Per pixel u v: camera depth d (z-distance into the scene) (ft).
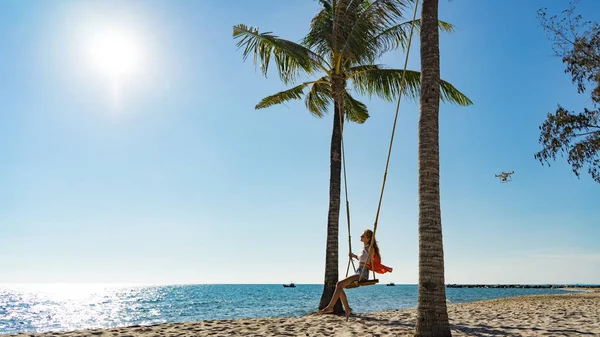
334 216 43.65
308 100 51.16
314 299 183.01
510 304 65.00
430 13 25.22
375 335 26.48
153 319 94.07
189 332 29.66
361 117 51.96
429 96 23.97
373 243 21.84
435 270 21.99
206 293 310.45
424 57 24.71
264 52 41.39
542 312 45.44
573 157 59.77
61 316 117.91
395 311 47.26
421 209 22.86
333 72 43.96
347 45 39.29
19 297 315.78
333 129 44.73
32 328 84.69
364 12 39.47
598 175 58.39
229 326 33.27
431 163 23.11
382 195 22.31
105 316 112.16
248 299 190.49
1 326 89.25
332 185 44.29
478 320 36.65
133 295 316.81
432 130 23.50
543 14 62.03
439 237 22.45
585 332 27.48
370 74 44.93
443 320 21.52
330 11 45.57
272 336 27.40
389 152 22.68
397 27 43.34
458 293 254.27
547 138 62.28
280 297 212.02
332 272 42.60
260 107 49.08
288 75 43.83
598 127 59.88
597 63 58.49
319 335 27.55
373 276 22.15
